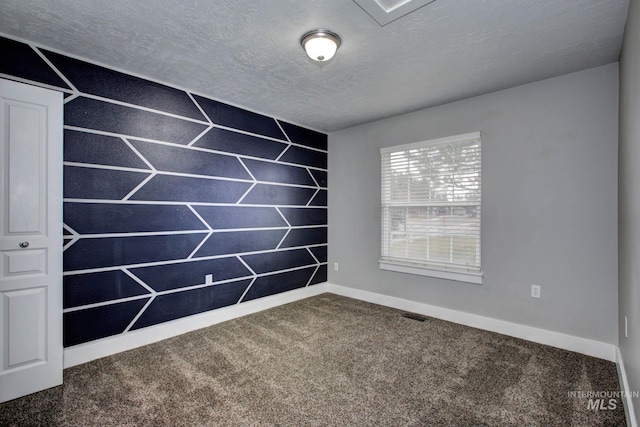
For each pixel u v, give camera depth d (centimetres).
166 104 279
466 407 181
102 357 242
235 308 332
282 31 199
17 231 194
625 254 192
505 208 286
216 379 211
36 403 185
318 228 430
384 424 168
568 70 248
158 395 193
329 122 392
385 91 293
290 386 203
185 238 293
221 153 320
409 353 249
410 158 353
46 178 205
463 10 175
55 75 222
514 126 281
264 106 336
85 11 180
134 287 261
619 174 221
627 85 183
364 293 399
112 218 249
